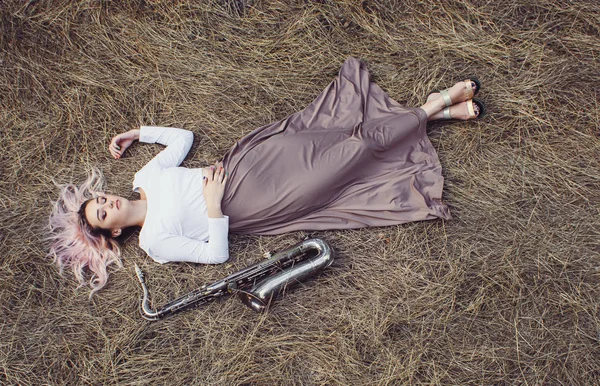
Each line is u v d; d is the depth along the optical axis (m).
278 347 3.00
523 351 2.87
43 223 3.24
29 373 3.02
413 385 2.87
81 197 3.24
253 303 2.89
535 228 3.02
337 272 3.11
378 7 3.34
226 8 3.42
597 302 2.88
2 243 3.19
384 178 3.05
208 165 3.34
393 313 2.99
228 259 3.17
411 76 3.29
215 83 3.40
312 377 2.95
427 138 3.08
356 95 3.13
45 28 3.42
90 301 3.14
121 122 3.40
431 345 2.93
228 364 3.00
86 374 3.01
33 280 3.16
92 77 3.42
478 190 3.12
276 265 3.02
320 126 3.13
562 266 2.95
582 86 3.12
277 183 3.00
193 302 3.04
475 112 3.08
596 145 3.07
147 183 3.03
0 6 3.38
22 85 3.40
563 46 3.16
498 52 3.21
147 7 3.44
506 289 2.96
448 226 3.09
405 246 3.10
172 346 3.05
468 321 2.94
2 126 3.36
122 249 3.21
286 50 3.40
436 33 3.29
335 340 2.98
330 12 3.36
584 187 3.03
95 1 3.43
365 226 3.12
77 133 3.38
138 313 3.11
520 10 3.23
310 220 3.14
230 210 3.05
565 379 2.81
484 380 2.85
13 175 3.31
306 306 3.06
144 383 2.99
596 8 3.14
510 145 3.17
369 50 3.34
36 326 3.09
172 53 3.43
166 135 3.26
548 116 3.14
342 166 2.93
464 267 3.02
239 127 3.37
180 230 2.99
